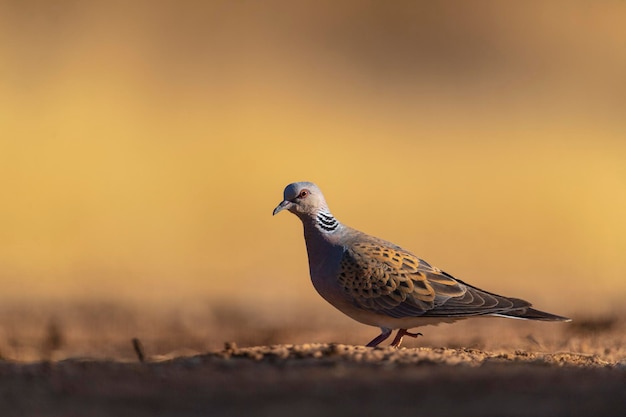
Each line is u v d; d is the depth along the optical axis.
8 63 27.89
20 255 18.83
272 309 14.80
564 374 7.09
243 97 28.56
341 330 12.92
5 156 22.50
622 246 21.33
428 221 22.05
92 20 32.81
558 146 26.72
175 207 21.73
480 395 6.45
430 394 6.48
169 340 11.91
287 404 6.30
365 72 35.06
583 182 24.48
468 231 21.61
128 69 29.81
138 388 6.75
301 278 17.84
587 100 31.38
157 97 27.62
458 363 7.51
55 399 6.51
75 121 24.70
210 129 25.47
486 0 39.78
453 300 9.45
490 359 7.94
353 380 6.85
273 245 20.42
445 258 19.70
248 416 6.05
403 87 33.19
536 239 21.34
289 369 7.26
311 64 34.56
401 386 6.68
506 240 21.20
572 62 36.00
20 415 6.16
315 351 7.84
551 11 39.69
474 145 26.56
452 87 33.56
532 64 36.28
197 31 34.28
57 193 21.50
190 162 23.66
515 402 6.28
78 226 20.42
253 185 23.03
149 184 22.48
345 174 24.03
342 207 22.48
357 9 38.94
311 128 26.72
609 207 23.28
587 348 10.02
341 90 31.41
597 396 6.43
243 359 7.66
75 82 27.59
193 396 6.53
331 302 9.77
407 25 38.59
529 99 31.56
